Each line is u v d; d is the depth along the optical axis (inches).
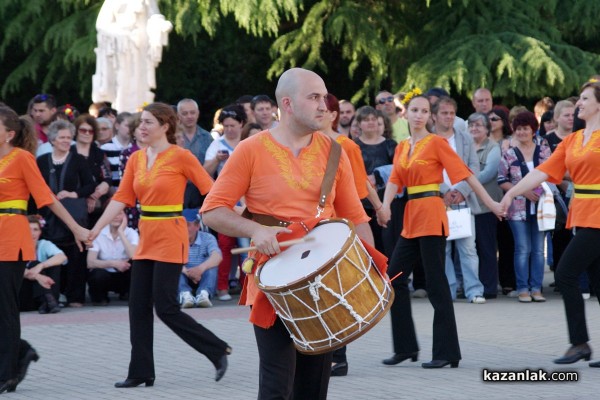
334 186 246.1
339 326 223.6
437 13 971.3
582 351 378.9
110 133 589.0
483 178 539.8
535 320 482.3
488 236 549.0
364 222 250.2
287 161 240.4
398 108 634.2
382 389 344.8
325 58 1055.6
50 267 527.8
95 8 955.3
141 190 362.9
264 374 237.1
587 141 376.2
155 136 365.1
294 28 1043.9
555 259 568.7
